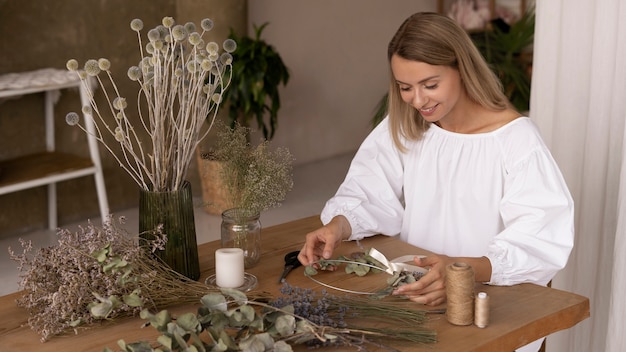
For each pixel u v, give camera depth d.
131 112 5.23
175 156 1.93
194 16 5.42
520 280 1.94
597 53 2.55
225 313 1.56
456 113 2.20
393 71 2.05
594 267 2.68
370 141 2.42
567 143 2.71
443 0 7.17
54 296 1.67
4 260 4.39
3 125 4.67
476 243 2.23
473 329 1.69
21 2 4.62
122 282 1.71
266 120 6.12
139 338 1.67
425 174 2.29
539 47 2.76
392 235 2.35
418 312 1.73
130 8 5.11
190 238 1.97
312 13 6.29
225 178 1.98
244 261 2.05
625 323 2.45
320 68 6.43
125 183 5.32
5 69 4.61
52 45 4.80
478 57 2.07
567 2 2.63
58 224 5.04
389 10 6.85
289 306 1.61
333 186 5.83
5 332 1.73
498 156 2.16
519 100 6.31
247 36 5.63
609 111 2.56
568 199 2.04
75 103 4.98
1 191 4.17
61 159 4.68
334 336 1.56
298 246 2.21
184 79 1.91
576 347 2.74
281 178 2.00
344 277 1.99
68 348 1.64
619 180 2.54
